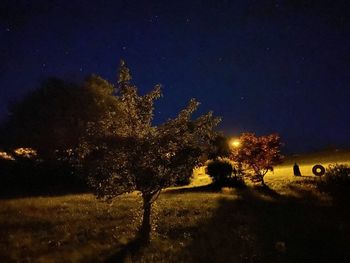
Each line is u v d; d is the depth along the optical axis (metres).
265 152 28.59
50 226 15.98
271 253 12.52
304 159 49.31
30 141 39.91
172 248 13.01
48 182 30.47
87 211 18.91
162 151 13.75
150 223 15.57
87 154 13.75
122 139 13.48
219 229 15.44
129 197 23.48
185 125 14.17
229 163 30.61
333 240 13.80
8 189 27.27
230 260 11.85
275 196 23.58
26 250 12.85
